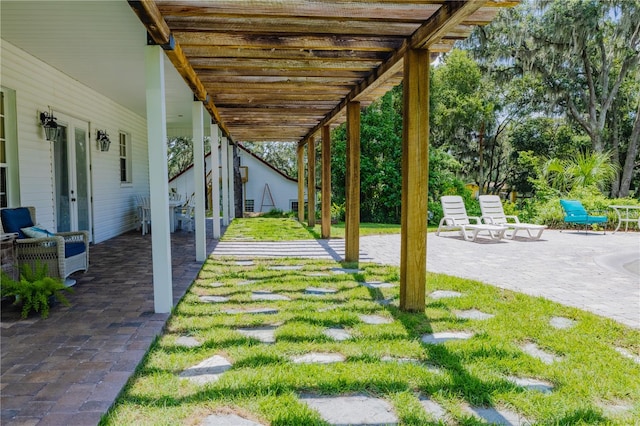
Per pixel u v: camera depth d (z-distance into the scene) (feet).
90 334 10.00
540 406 7.00
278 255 21.85
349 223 19.90
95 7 11.39
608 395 7.39
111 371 8.04
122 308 12.10
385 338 10.02
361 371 8.20
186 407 6.92
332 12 10.37
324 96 20.57
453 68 61.26
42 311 11.30
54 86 19.49
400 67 13.83
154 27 10.07
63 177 21.20
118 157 29.17
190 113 28.66
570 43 50.34
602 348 9.40
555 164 43.55
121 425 6.37
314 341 9.73
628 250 24.31
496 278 16.81
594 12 47.57
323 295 13.87
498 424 6.53
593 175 41.78
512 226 29.55
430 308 12.44
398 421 6.60
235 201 51.80
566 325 11.06
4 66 15.48
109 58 16.97
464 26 11.49
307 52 13.69
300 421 6.54
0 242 12.06
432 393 7.43
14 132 16.55
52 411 6.63
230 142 45.19
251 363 8.55
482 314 11.99
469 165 69.46
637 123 55.67
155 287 11.63
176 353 9.06
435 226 42.45
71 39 14.25
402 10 10.26
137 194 33.76
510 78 58.03
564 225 37.52
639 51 50.44
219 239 28.32
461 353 9.05
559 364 8.57
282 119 28.43
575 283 15.98
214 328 10.59
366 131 47.65
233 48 13.28
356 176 19.77
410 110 11.99
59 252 13.26
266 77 16.66
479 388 7.55
